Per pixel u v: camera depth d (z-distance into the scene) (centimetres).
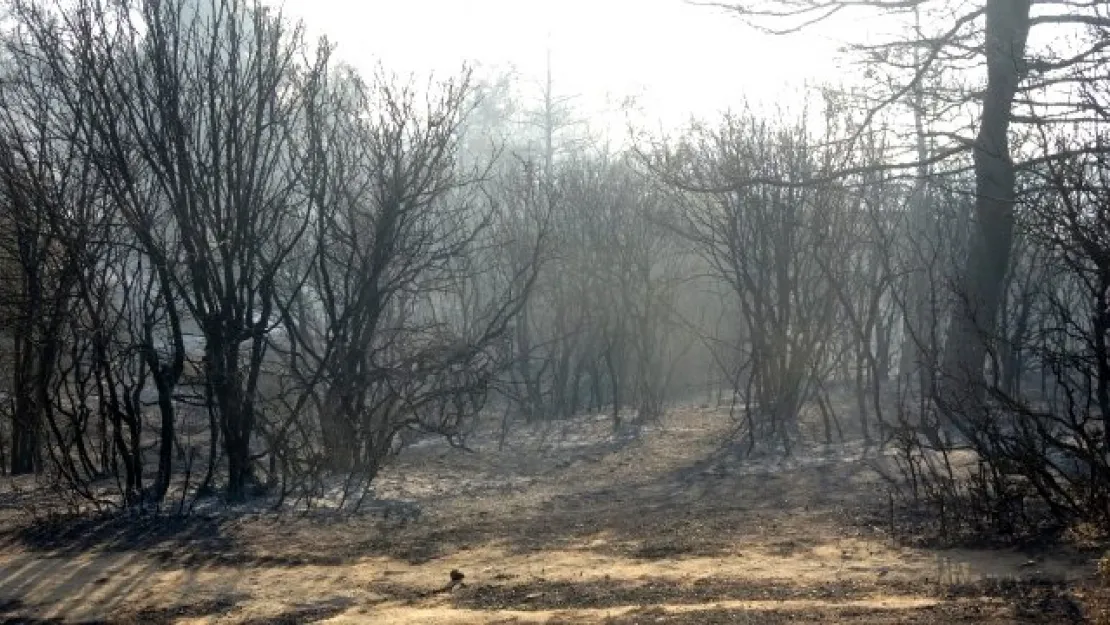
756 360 1388
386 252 1174
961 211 1733
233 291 1105
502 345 1620
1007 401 850
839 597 720
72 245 1084
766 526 940
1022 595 699
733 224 1408
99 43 1077
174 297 1175
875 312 1439
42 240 1173
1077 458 895
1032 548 802
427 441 1536
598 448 1447
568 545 920
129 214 1065
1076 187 798
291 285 1357
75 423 1218
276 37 1129
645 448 1420
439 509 1091
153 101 1080
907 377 1270
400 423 1215
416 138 1208
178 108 1081
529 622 699
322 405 1163
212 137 1089
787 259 1387
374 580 844
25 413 1352
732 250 1411
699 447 1391
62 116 1134
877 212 1477
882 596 718
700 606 714
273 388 1305
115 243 1084
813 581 763
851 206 1458
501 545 932
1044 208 1062
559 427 1630
